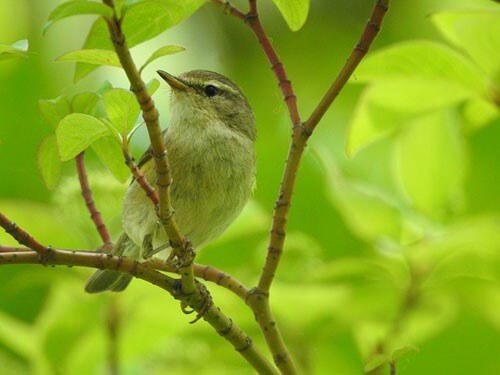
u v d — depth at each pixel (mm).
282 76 7848
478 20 9102
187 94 10406
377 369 8531
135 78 6309
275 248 7750
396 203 10555
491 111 10383
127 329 10602
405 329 10383
